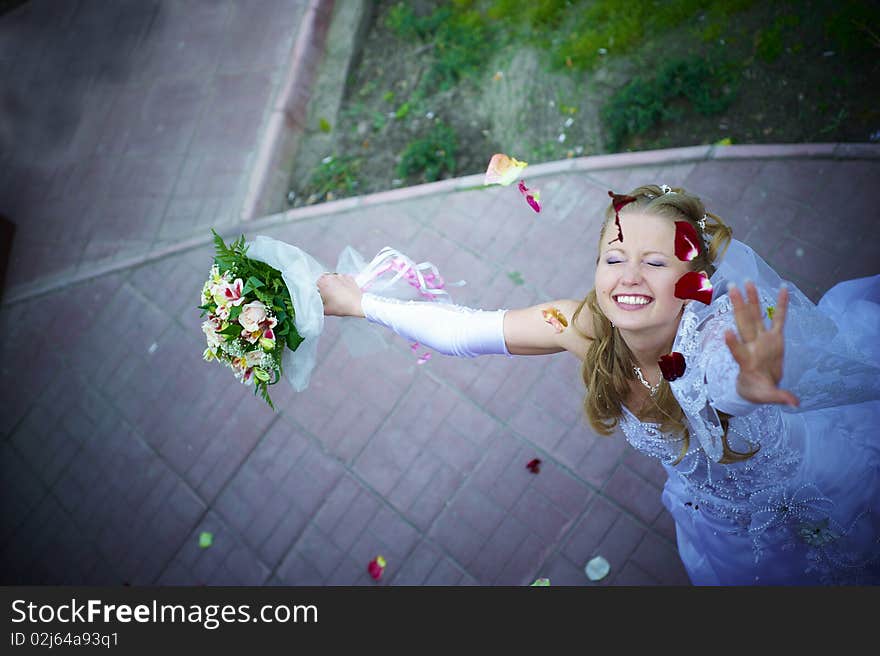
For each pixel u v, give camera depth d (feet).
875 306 7.14
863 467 6.99
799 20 14.29
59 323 17.20
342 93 17.93
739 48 14.61
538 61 16.14
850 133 13.39
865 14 13.75
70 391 16.26
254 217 16.72
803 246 12.72
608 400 6.58
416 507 12.80
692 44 14.98
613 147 14.80
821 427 6.93
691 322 5.80
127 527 14.39
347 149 17.21
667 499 8.62
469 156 15.94
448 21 17.63
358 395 13.91
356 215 15.67
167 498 14.37
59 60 21.35
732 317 5.77
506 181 6.26
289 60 18.29
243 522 13.66
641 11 15.57
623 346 6.32
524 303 13.75
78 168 19.30
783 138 13.76
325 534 13.07
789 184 13.19
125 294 16.88
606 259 5.93
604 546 11.73
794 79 14.02
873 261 12.32
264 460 14.03
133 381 15.78
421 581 12.21
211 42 19.62
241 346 6.73
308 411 14.12
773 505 7.04
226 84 18.75
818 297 12.35
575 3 16.37
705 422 5.86
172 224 17.35
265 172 17.11
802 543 7.42
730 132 14.14
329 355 14.40
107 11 21.56
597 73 15.49
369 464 13.35
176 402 15.20
